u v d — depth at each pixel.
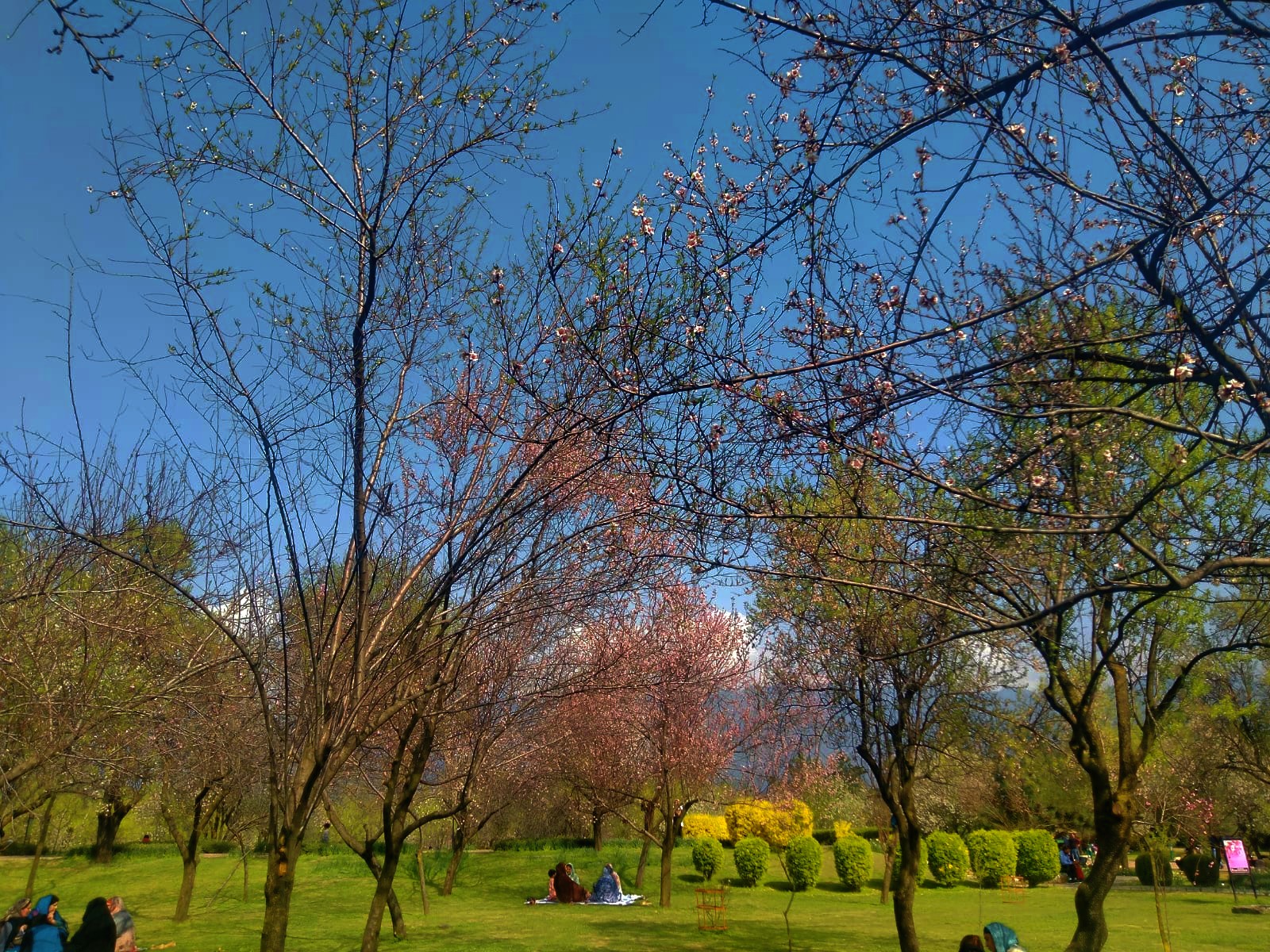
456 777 10.35
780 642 10.50
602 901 20.31
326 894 20.94
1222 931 15.70
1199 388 5.48
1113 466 5.36
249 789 13.92
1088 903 7.48
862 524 7.15
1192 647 8.51
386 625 6.45
